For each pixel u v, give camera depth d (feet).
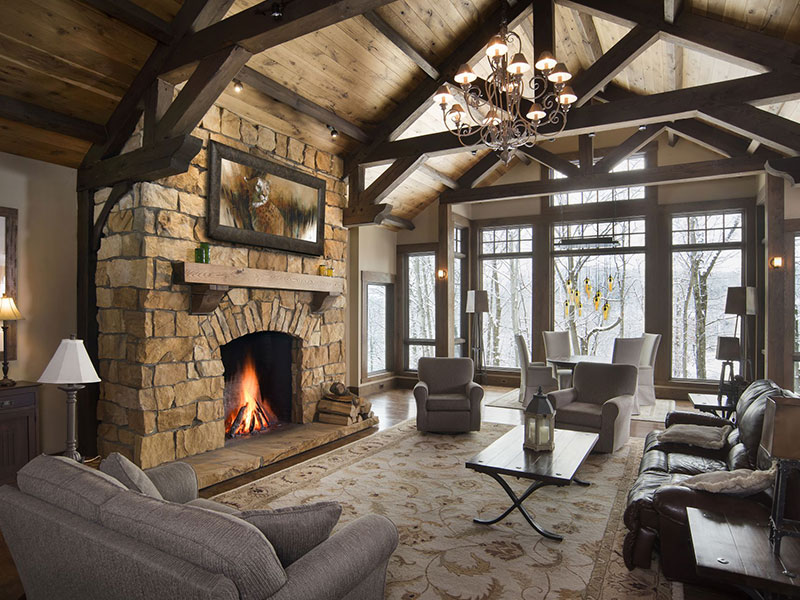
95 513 5.32
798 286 21.80
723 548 6.31
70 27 11.31
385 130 19.49
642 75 20.88
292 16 10.26
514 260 29.81
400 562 8.78
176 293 13.73
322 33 14.82
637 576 8.36
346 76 16.76
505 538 9.70
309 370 18.53
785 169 16.61
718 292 25.17
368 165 20.39
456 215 28.71
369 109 18.79
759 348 23.58
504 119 13.21
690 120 22.30
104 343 13.99
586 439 11.93
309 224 18.29
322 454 15.30
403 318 29.71
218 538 4.55
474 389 17.43
